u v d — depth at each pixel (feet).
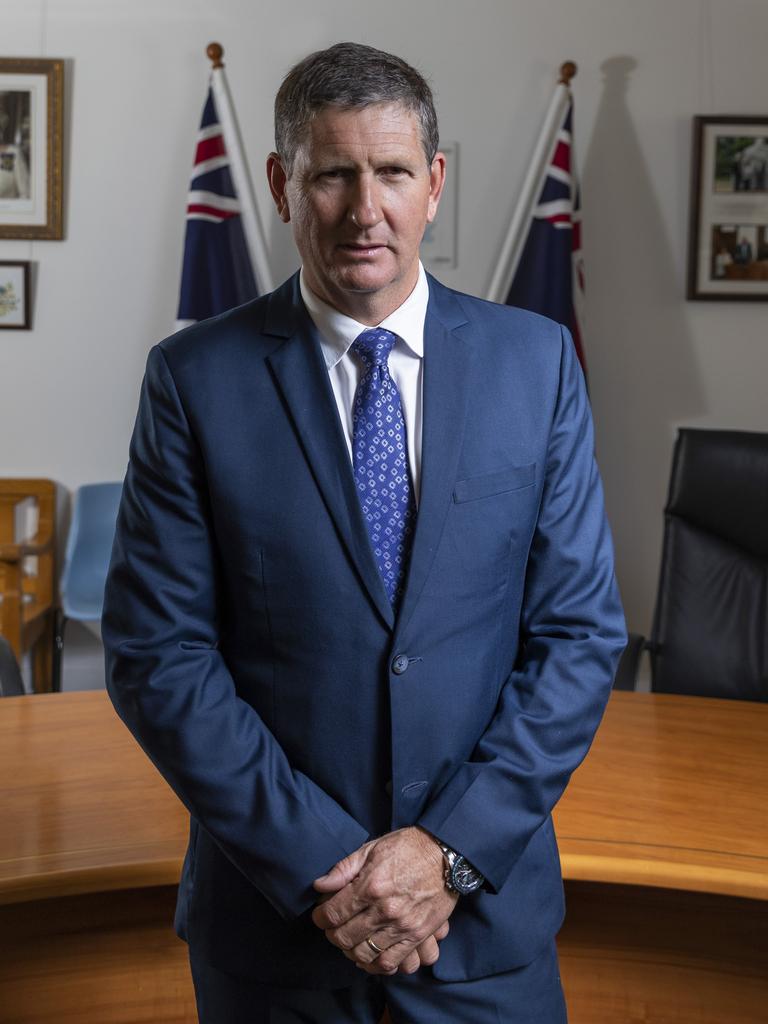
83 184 12.33
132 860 4.71
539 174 11.91
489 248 12.56
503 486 4.09
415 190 3.80
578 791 5.46
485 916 4.00
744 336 12.67
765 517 7.96
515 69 12.31
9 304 12.41
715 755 5.97
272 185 4.16
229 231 11.78
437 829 3.83
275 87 12.25
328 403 4.01
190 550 4.10
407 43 12.26
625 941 5.00
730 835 4.98
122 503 4.26
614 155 12.42
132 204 12.38
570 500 4.28
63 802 5.32
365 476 4.00
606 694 4.13
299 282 4.27
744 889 4.59
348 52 3.76
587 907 5.00
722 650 7.83
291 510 3.95
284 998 4.07
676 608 7.98
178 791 3.95
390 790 3.98
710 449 8.07
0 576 11.01
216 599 4.19
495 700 4.18
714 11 12.21
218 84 11.69
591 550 4.26
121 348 12.60
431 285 4.35
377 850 3.82
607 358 12.73
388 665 3.91
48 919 4.93
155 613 4.07
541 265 11.90
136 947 4.99
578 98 12.35
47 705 6.66
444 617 3.98
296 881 3.78
